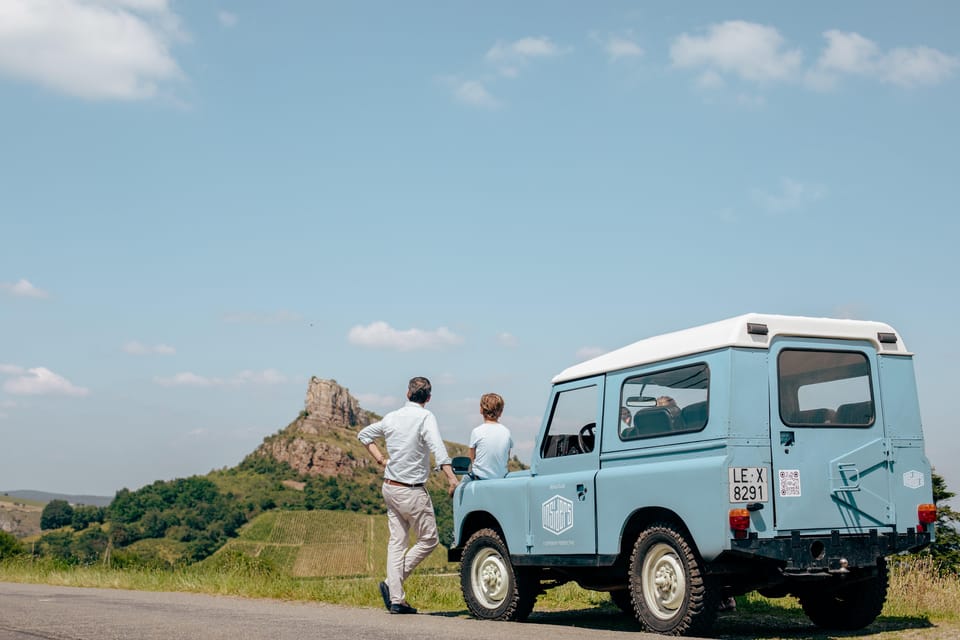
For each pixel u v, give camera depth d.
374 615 8.67
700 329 7.62
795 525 7.09
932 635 7.47
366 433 9.31
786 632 7.84
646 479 7.50
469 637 6.67
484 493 9.31
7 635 6.86
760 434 7.13
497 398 9.73
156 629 7.21
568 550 8.24
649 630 7.31
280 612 8.88
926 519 7.69
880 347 7.85
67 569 18.27
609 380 8.32
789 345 7.45
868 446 7.56
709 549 6.88
